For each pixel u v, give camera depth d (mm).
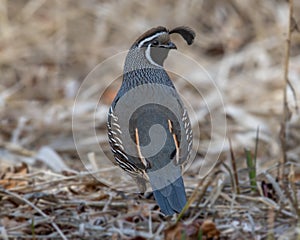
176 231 12531
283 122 15445
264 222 13156
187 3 25562
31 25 25375
